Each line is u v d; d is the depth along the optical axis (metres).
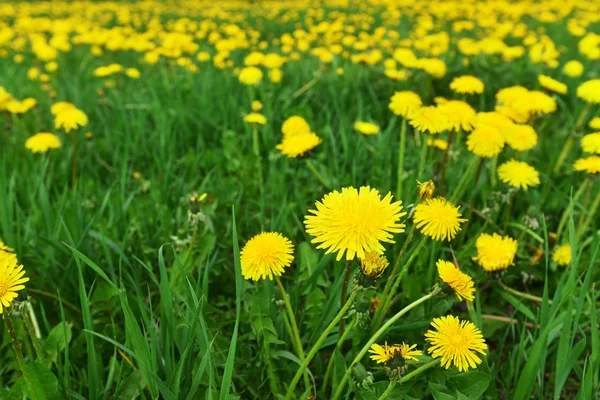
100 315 0.83
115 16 3.80
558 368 0.71
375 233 0.58
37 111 1.45
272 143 1.20
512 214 0.99
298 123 0.96
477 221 0.95
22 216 0.94
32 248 0.88
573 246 0.73
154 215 0.97
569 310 0.70
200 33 2.25
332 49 1.59
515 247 0.81
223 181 1.06
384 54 1.86
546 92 1.17
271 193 1.02
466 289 0.67
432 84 1.44
